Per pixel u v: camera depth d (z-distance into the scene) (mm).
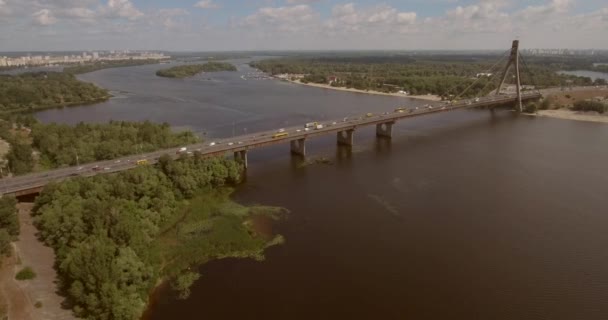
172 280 88375
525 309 80250
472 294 84750
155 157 149125
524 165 174250
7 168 146750
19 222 101750
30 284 80125
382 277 90312
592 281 89375
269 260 96688
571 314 79000
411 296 83875
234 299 82250
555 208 127750
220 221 115875
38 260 88312
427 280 89312
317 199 135125
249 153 192750
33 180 126625
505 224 116562
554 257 98875
